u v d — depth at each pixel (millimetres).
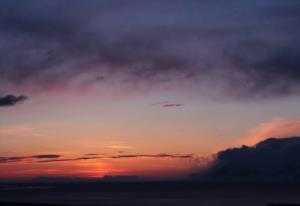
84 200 103188
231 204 90750
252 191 175625
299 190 182750
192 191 185375
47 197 119625
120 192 168750
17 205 64312
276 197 118812
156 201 101562
